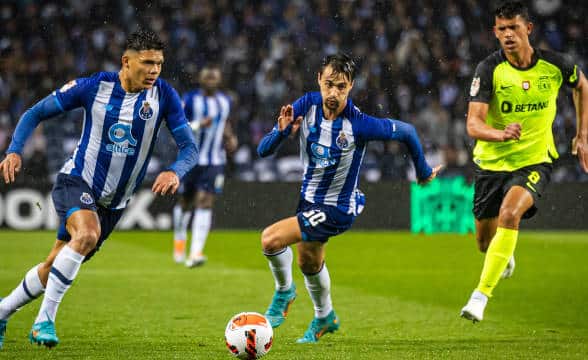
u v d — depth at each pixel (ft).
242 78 225.56
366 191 188.85
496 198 81.20
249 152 209.87
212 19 235.40
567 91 211.41
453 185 191.21
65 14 228.84
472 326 79.92
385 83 225.76
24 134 62.03
